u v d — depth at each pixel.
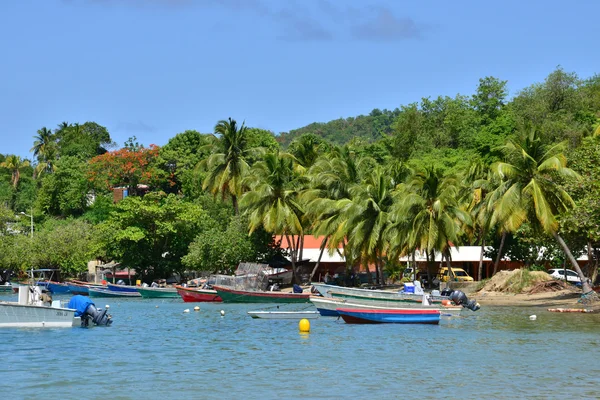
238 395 21.27
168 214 84.25
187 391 21.84
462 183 74.94
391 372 24.88
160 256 86.38
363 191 65.50
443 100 120.56
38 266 88.81
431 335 35.69
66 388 22.36
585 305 50.34
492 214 58.50
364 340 34.00
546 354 28.67
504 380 23.27
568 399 20.52
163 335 36.66
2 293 81.88
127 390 22.02
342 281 74.62
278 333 37.47
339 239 65.62
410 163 94.81
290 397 20.94
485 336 34.84
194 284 73.62
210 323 43.31
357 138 116.69
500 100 111.19
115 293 72.56
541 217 47.34
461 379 23.48
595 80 108.50
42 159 145.00
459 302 47.22
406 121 113.06
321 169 78.44
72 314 39.31
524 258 78.44
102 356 29.12
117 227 83.75
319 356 28.83
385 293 48.34
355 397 20.91
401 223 62.84
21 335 36.16
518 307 51.94
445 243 64.25
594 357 27.81
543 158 49.38
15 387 22.52
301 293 60.09
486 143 93.19
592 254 67.00
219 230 81.44
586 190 49.72
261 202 73.06
